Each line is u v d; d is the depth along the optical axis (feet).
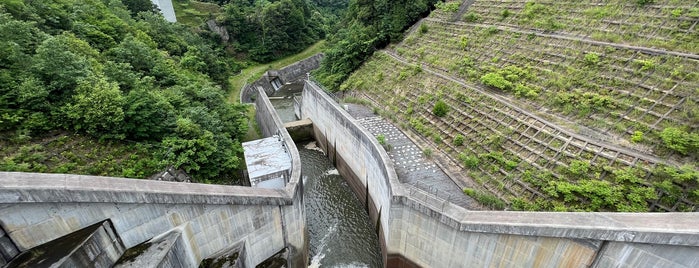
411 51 123.65
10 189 33.45
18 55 59.67
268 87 192.24
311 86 127.65
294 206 62.69
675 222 38.55
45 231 37.24
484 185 65.46
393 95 109.09
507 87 82.02
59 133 60.44
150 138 68.95
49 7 92.38
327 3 330.54
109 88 64.34
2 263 35.01
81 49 80.23
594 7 86.12
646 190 49.24
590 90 68.23
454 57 106.01
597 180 54.24
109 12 126.31
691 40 63.05
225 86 160.35
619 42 72.74
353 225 85.15
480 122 77.87
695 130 51.47
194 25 211.82
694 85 56.13
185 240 47.88
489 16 113.19
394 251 67.77
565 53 79.20
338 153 107.96
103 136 62.13
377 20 143.95
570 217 44.86
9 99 56.54
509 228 47.50
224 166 73.10
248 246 57.62
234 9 215.72
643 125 56.49
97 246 39.14
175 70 111.86
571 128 64.13
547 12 95.96
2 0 80.28
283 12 220.84
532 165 62.59
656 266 38.99
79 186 38.04
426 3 141.28
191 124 69.26
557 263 46.24
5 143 54.34
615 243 40.63
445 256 58.65
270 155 79.20
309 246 77.92
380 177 74.33
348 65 139.03
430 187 66.54
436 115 88.53
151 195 43.01
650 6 74.74
